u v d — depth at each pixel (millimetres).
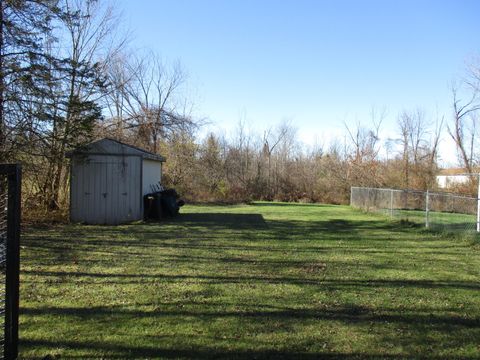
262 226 13047
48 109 11812
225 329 4113
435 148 30797
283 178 31250
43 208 13391
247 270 6730
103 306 4719
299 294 5410
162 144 26625
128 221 13281
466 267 7371
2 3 10820
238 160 32625
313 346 3770
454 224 13273
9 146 11445
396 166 30562
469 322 4488
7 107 11250
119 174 13211
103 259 7336
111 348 3613
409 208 22562
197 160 28500
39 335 3844
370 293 5555
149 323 4219
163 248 8602
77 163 12945
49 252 7898
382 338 3990
